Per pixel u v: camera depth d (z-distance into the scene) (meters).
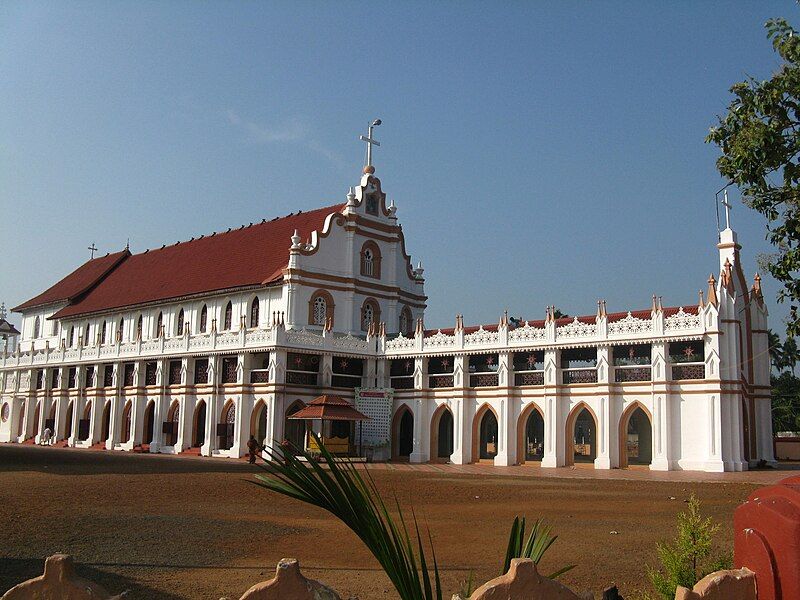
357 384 54.44
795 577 6.07
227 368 53.75
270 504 22.52
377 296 59.53
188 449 53.88
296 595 5.73
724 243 47.16
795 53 14.62
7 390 76.50
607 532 17.56
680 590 6.23
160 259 73.81
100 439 63.28
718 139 15.62
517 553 7.19
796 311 14.80
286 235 60.72
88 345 69.75
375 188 60.84
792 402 75.88
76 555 13.83
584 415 49.94
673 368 41.84
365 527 5.58
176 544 15.34
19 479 27.89
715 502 24.03
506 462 46.53
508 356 47.94
